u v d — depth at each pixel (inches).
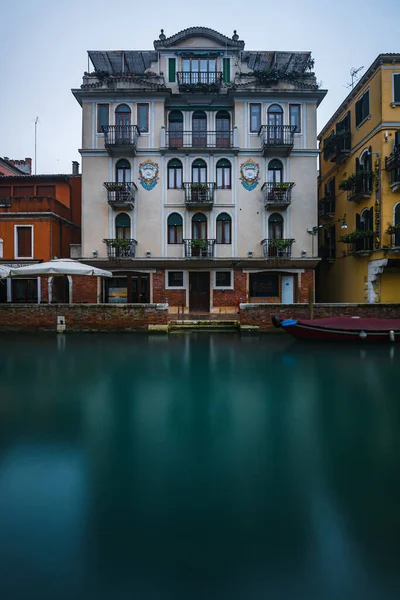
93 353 458.3
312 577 118.1
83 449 203.9
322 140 955.3
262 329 621.3
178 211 793.6
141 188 791.1
